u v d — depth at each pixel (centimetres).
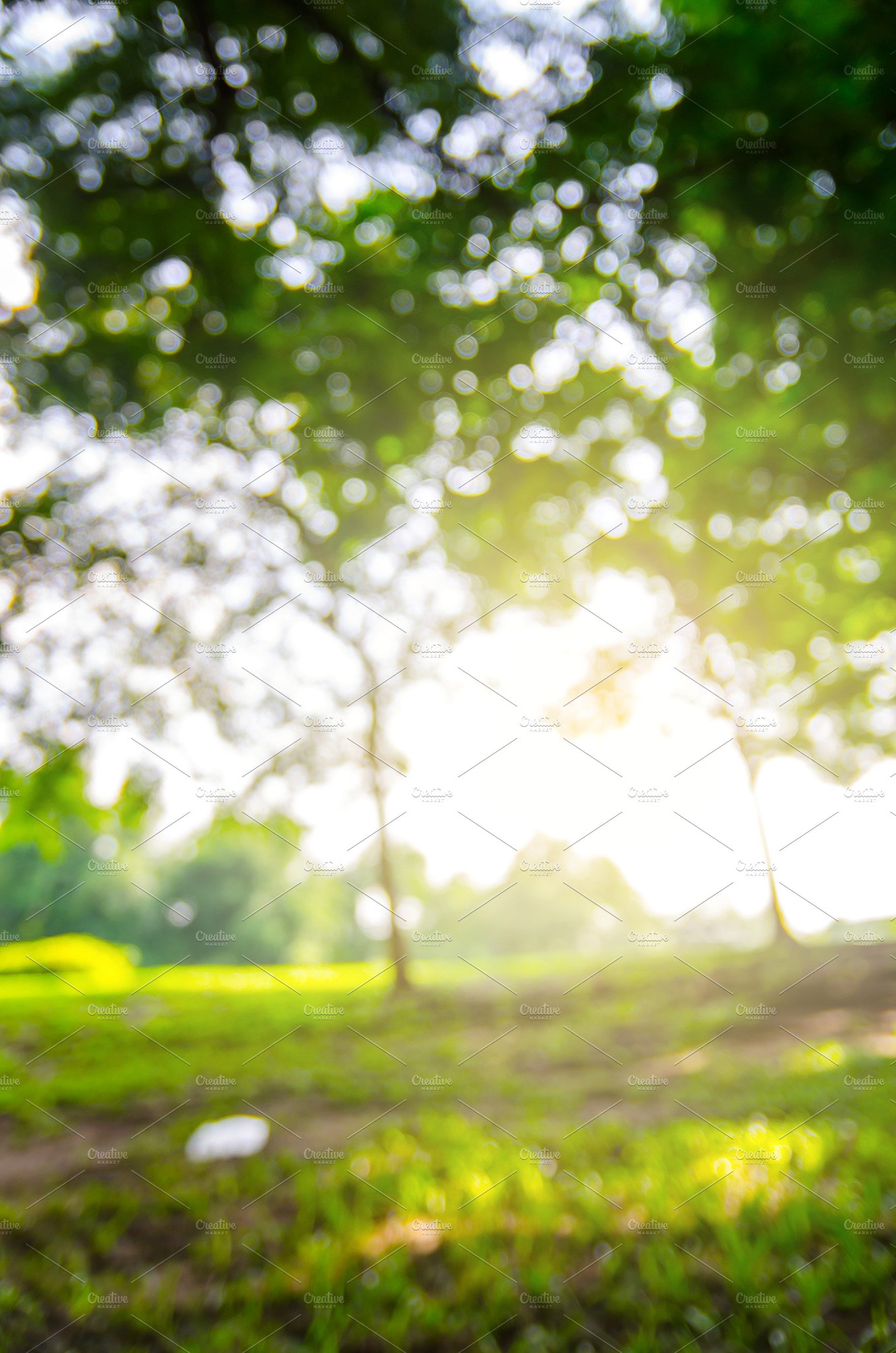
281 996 1641
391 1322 406
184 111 628
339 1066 1004
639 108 589
